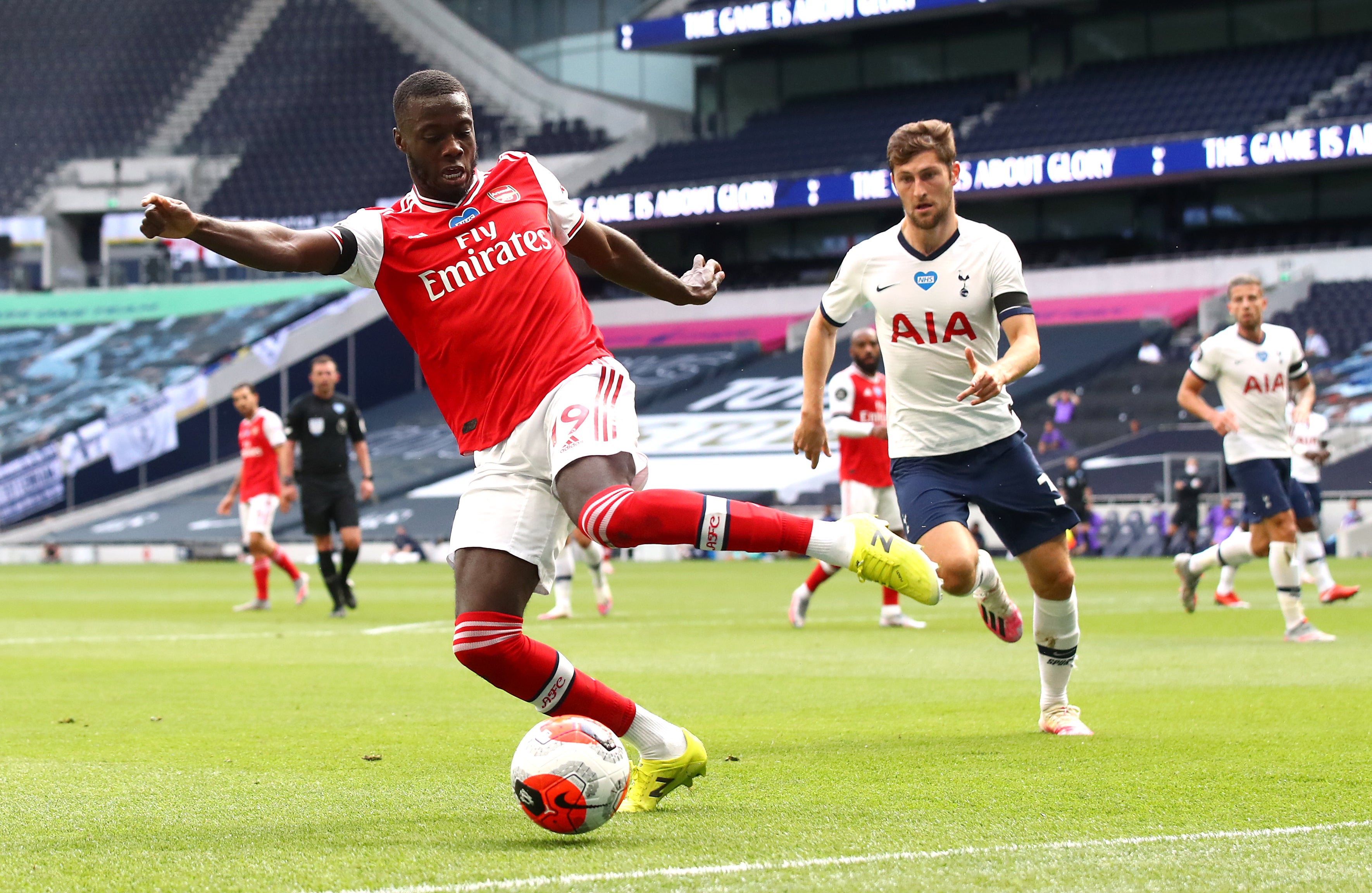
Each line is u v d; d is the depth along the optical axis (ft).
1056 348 139.13
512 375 15.74
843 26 153.28
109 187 176.86
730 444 134.21
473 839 14.53
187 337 160.86
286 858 13.70
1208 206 149.59
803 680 31.35
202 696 29.45
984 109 159.43
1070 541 22.36
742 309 163.43
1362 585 68.13
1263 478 39.04
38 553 143.95
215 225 14.33
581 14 183.93
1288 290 135.13
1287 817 15.30
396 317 16.44
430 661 37.60
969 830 14.62
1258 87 146.10
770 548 14.37
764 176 157.69
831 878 12.44
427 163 16.11
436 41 191.52
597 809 14.24
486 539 15.58
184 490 154.81
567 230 16.87
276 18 197.57
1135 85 153.07
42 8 200.64
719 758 20.03
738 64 175.32
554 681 15.56
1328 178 144.36
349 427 57.57
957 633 45.16
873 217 163.32
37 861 13.69
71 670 35.19
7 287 176.96
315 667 35.88
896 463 22.70
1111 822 15.06
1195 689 28.22
